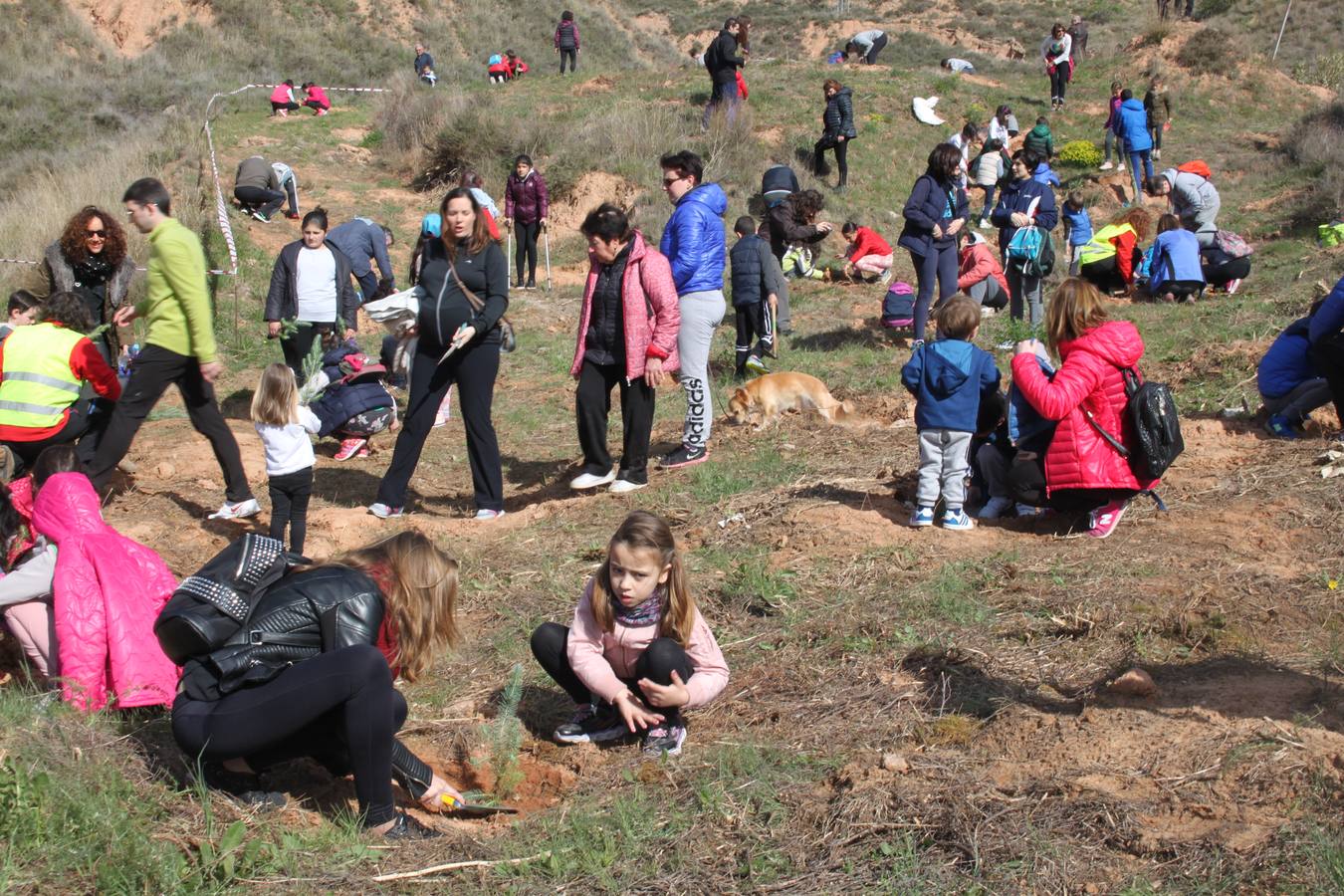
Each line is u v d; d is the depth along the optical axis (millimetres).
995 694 4539
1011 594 5406
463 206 6789
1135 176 20172
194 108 25875
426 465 9102
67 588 4555
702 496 7250
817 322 13797
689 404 7875
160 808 3707
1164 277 13344
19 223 13906
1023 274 12156
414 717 4793
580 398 7453
